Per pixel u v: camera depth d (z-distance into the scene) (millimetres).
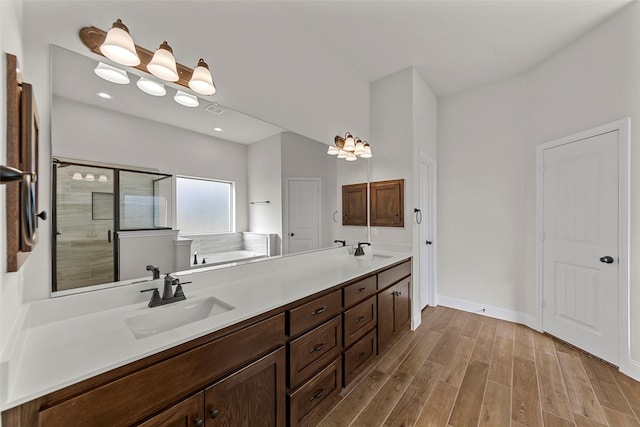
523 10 1973
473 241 3199
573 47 2340
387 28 2182
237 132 1713
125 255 1241
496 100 3043
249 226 1800
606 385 1806
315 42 2262
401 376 1920
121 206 1229
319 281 1651
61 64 1048
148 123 1316
